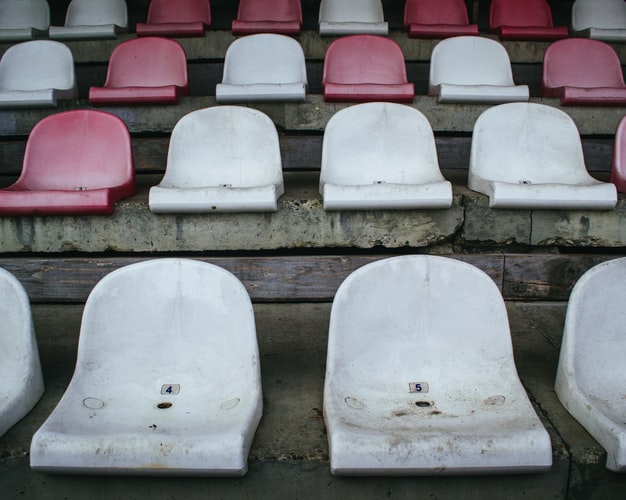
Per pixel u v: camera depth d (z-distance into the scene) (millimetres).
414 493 1505
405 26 4590
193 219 2467
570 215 2492
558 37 4281
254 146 2775
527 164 2816
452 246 2535
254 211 2434
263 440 1558
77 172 2795
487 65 3820
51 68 3824
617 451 1460
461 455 1399
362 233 2494
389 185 2414
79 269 2432
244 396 1619
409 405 1660
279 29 4266
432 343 1776
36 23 4684
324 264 2420
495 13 4746
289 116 3344
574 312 1713
